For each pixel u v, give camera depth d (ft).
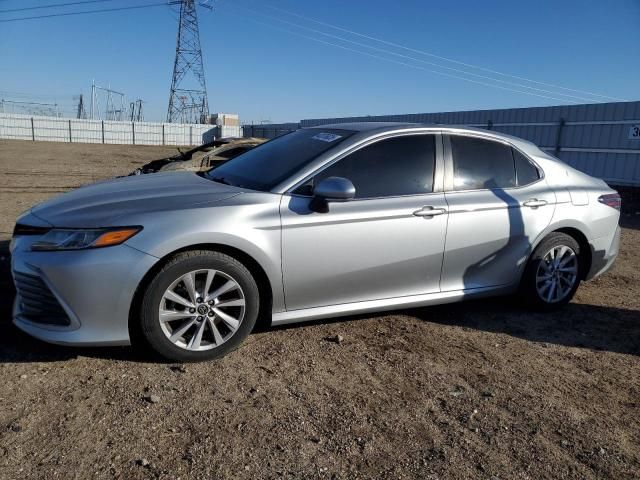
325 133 14.40
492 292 14.85
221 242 11.14
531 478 8.36
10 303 14.08
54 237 10.60
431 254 13.60
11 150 105.81
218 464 8.20
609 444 9.36
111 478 7.75
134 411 9.48
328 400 10.25
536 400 10.74
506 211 14.56
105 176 58.08
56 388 10.09
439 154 14.08
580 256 16.29
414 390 10.84
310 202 12.18
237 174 13.89
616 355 13.19
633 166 52.60
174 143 182.60
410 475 8.23
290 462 8.36
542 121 62.08
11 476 7.65
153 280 10.71
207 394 10.18
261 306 12.46
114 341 10.67
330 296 12.71
